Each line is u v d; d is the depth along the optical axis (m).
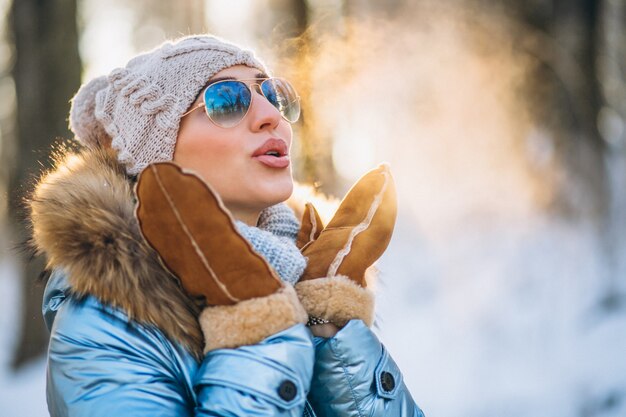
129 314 1.31
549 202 8.63
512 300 7.12
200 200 1.29
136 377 1.29
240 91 1.51
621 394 5.38
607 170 8.38
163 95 1.53
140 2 11.08
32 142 6.88
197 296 1.33
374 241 1.55
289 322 1.30
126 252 1.33
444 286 7.83
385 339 6.96
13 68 7.11
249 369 1.26
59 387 1.31
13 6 7.11
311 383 1.42
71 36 7.06
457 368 6.07
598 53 8.72
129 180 1.58
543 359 6.02
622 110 9.21
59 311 1.38
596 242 7.70
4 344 8.16
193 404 1.33
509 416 5.41
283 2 8.21
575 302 6.83
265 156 1.53
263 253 1.41
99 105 1.63
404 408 1.47
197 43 1.58
